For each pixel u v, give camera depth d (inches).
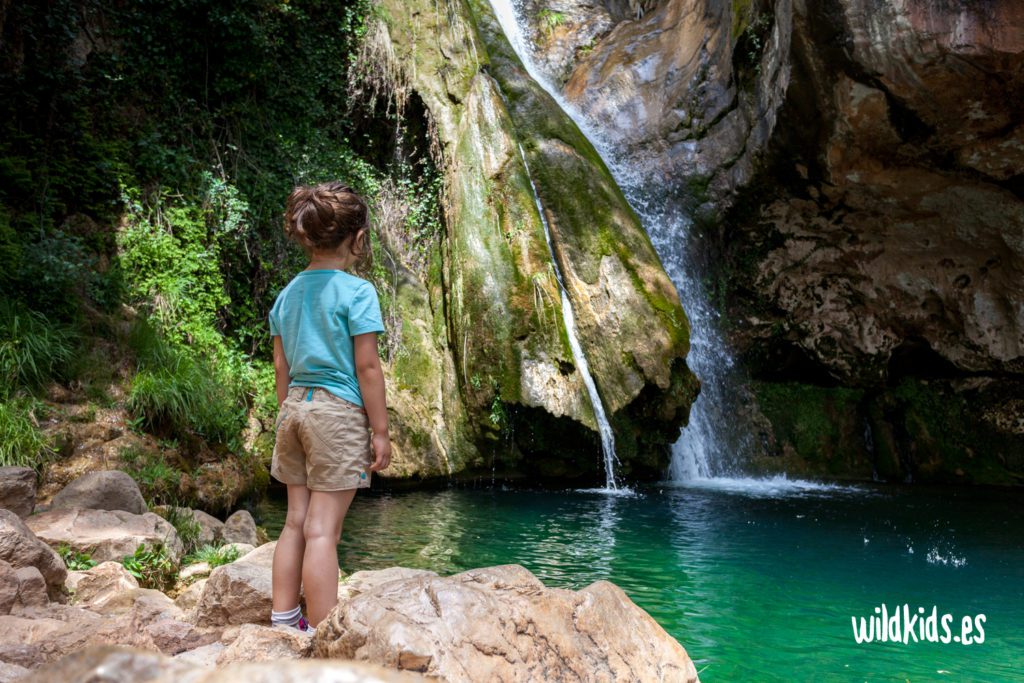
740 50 493.7
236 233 436.1
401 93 501.4
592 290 437.7
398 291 463.8
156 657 38.0
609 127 577.6
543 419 421.1
